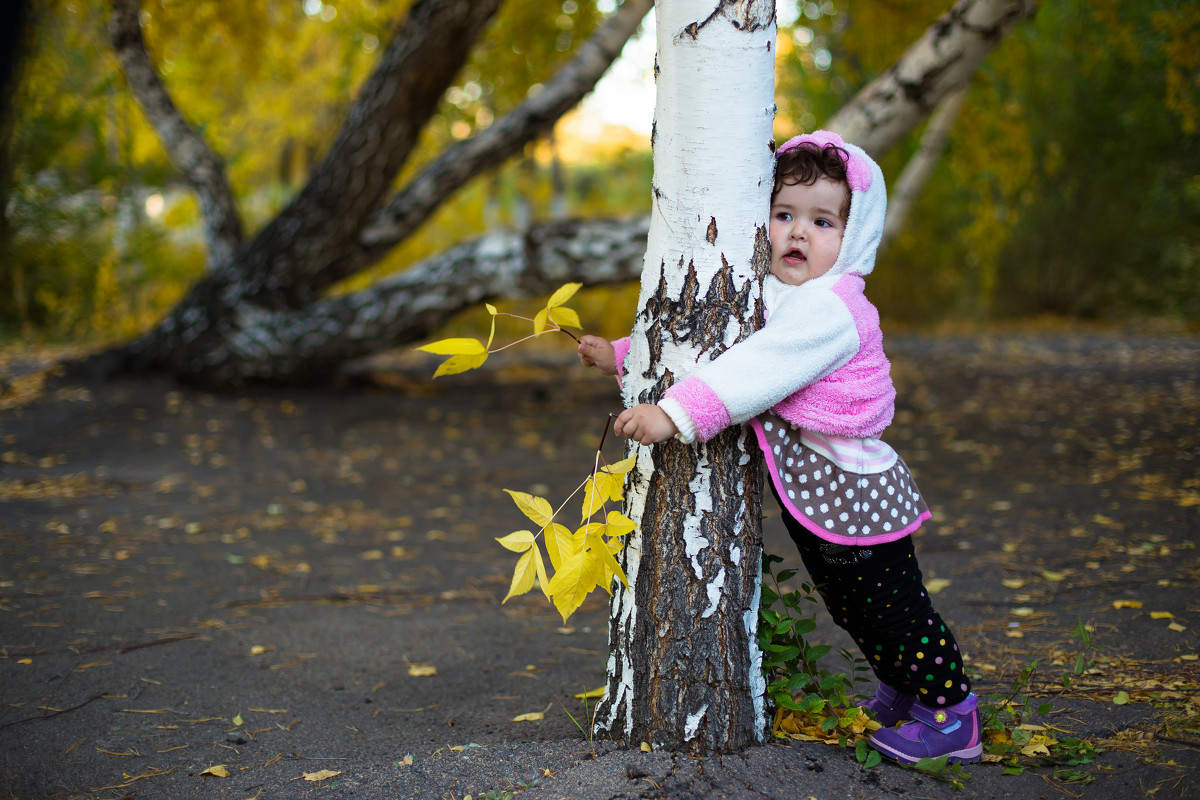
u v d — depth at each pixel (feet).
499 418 29.76
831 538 7.02
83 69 39.88
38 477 21.39
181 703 9.87
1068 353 44.45
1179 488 18.22
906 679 7.45
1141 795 6.95
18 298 41.57
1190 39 25.66
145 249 44.52
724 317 7.10
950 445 24.35
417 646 11.83
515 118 29.91
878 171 7.38
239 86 47.16
